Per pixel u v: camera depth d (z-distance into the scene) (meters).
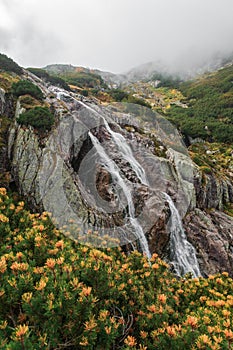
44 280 2.54
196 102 76.81
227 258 16.39
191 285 4.86
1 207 4.71
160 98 92.62
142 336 2.93
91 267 3.15
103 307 3.05
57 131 12.75
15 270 2.62
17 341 1.92
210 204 22.56
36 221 4.70
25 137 12.93
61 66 107.88
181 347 2.61
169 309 3.57
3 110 15.73
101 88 57.62
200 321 3.19
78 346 2.47
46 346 2.21
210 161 31.25
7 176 12.55
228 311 3.46
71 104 20.73
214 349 2.40
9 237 3.97
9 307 2.54
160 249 12.34
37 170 11.75
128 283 3.69
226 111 63.06
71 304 2.34
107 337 2.48
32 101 16.08
